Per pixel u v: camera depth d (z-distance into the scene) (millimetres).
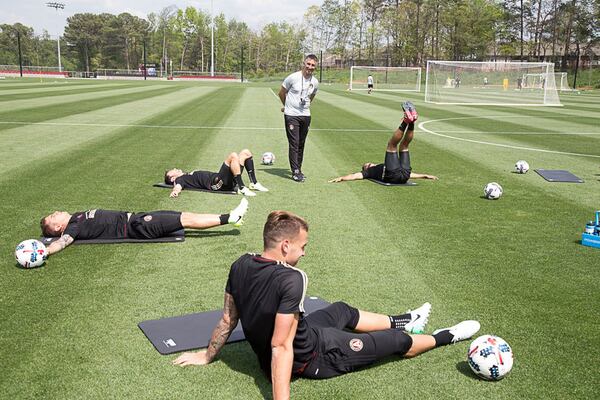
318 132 15523
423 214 7020
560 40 84438
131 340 3688
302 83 8680
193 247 5555
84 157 10273
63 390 3109
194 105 23547
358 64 104438
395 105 27797
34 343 3609
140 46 117000
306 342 3141
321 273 4953
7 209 6723
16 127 14391
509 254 5570
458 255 5508
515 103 32188
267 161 10422
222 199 7539
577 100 37625
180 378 3271
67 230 5496
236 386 3211
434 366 3482
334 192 8172
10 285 4516
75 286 4531
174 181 7941
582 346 3744
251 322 3061
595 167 10891
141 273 4840
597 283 4859
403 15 92375
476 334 3881
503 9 87688
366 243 5820
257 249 5543
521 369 3443
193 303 4270
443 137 15047
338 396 3127
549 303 4422
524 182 9180
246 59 120062
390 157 8625
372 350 3363
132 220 5645
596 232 5918
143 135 13523
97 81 57656
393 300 4414
